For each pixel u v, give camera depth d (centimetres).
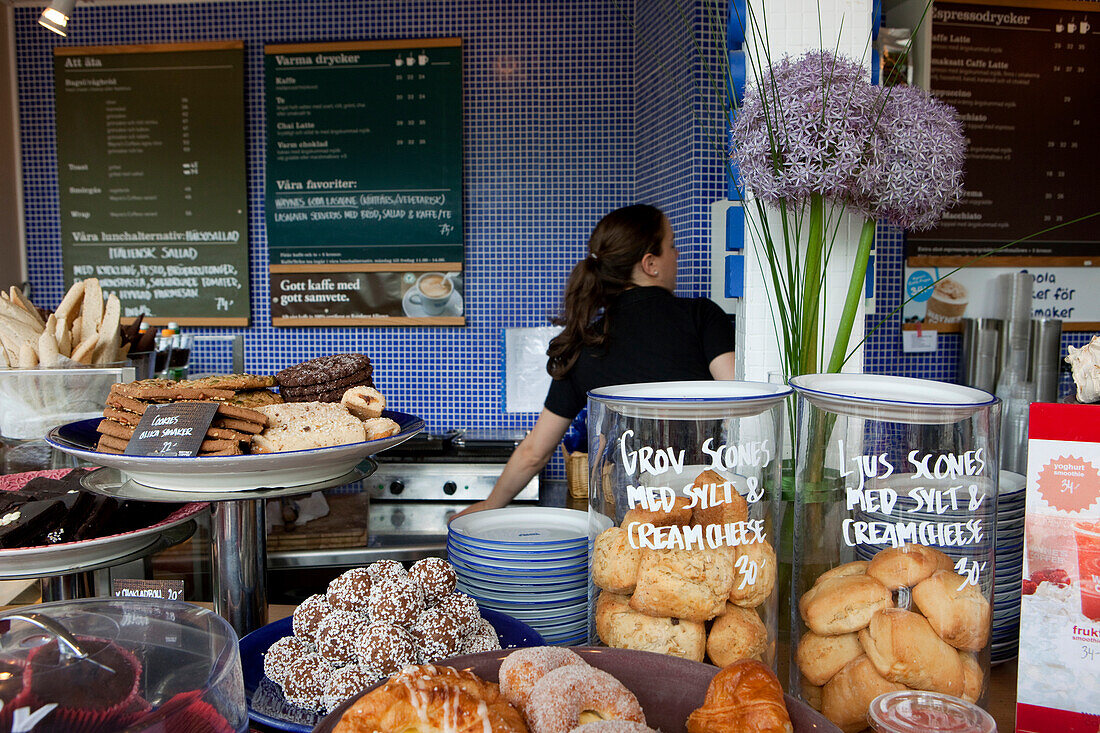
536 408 299
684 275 247
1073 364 77
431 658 67
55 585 90
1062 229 277
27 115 296
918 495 59
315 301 295
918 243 271
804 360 95
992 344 264
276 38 289
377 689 49
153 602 62
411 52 285
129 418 89
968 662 59
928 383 66
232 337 299
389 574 73
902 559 59
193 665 53
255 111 292
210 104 289
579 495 252
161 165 293
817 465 64
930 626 58
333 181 290
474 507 183
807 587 65
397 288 294
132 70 290
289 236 292
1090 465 64
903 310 274
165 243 295
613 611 63
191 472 78
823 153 86
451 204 290
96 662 50
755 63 118
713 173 237
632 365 167
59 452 116
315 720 64
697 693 55
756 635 61
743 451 60
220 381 98
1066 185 276
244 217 293
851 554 62
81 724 45
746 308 122
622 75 289
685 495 59
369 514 239
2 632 53
